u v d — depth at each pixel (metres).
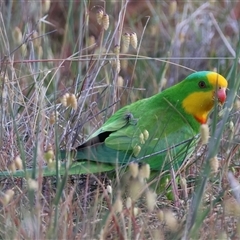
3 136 9.19
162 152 8.80
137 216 7.82
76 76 10.96
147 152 8.85
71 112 9.70
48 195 8.26
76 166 8.35
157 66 13.34
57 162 7.69
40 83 9.73
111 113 10.14
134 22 14.72
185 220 7.54
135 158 8.71
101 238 6.79
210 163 7.20
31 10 12.59
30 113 9.92
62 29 14.46
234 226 7.79
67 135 9.20
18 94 10.18
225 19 14.46
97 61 9.98
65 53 12.76
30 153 8.87
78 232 7.63
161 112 9.23
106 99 10.34
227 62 13.16
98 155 8.52
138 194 7.48
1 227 7.42
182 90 9.38
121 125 8.89
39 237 6.96
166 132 9.08
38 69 10.98
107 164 8.60
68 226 7.43
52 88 11.39
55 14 14.62
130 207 7.36
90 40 10.46
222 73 13.19
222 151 9.33
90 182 8.92
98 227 7.34
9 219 7.31
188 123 9.31
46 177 8.55
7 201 7.02
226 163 8.77
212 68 13.36
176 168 9.09
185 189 8.41
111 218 7.53
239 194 8.03
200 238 7.36
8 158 8.85
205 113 9.45
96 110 10.39
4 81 9.41
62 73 12.62
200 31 14.23
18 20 12.70
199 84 9.30
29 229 7.14
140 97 12.07
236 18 15.03
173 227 7.26
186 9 14.30
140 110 9.27
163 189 8.92
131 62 12.96
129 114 8.99
